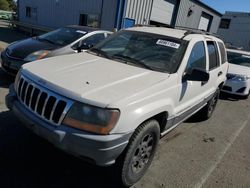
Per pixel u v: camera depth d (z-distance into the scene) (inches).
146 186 121.3
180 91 135.9
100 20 609.0
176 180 130.6
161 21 756.0
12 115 167.3
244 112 282.5
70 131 95.8
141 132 108.7
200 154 163.0
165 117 128.0
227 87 330.6
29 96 110.8
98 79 111.7
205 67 175.5
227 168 151.3
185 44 147.9
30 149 134.0
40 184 111.1
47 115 102.9
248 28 1759.4
